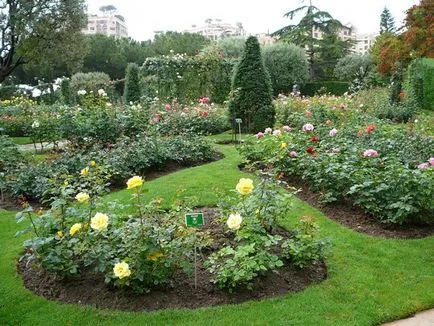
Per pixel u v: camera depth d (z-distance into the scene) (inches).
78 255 134.3
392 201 179.0
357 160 209.0
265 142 260.1
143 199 208.2
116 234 129.0
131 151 266.7
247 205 145.4
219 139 386.9
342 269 142.4
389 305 122.5
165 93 608.4
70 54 831.1
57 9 778.2
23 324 116.1
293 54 1016.2
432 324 115.7
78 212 136.0
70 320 116.4
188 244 128.0
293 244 139.6
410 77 687.1
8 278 140.7
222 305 121.6
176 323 113.5
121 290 126.7
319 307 120.4
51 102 842.8
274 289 129.3
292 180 236.2
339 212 193.0
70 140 324.8
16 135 525.7
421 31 907.4
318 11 1224.2
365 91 658.8
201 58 608.4
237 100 397.4
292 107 475.2
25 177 231.3
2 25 769.6
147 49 1628.9
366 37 3085.6
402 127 342.0
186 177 245.9
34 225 135.9
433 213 181.5
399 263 147.1
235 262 125.3
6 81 1301.7
